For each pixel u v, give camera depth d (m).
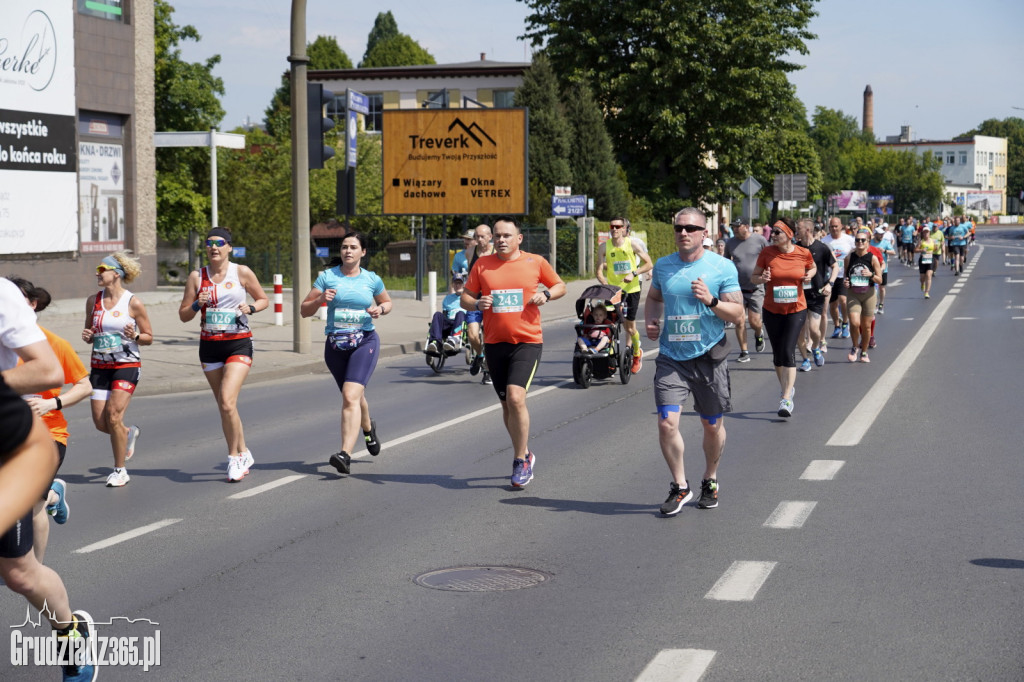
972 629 5.73
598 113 55.69
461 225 50.41
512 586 6.61
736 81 58.41
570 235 47.28
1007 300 32.31
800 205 93.75
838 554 7.20
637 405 14.30
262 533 8.00
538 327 9.54
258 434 12.50
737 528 7.94
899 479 9.51
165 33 51.78
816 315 17.30
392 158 35.12
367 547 7.57
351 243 10.12
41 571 4.96
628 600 6.30
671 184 62.78
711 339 8.38
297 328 20.14
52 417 7.20
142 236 33.19
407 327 25.55
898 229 63.44
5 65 27.80
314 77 73.44
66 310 27.25
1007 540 7.49
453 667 5.30
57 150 29.48
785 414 12.73
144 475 10.22
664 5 57.62
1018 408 13.25
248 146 50.34
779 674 5.12
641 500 8.91
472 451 11.21
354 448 11.49
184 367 17.89
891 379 16.06
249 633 5.84
